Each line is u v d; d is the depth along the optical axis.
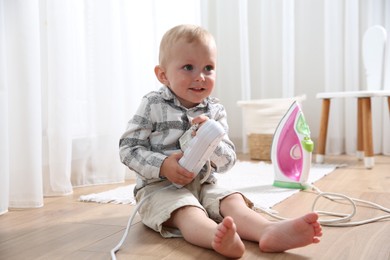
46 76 1.46
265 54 2.73
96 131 1.70
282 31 2.69
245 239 0.90
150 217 0.97
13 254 0.86
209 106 1.05
